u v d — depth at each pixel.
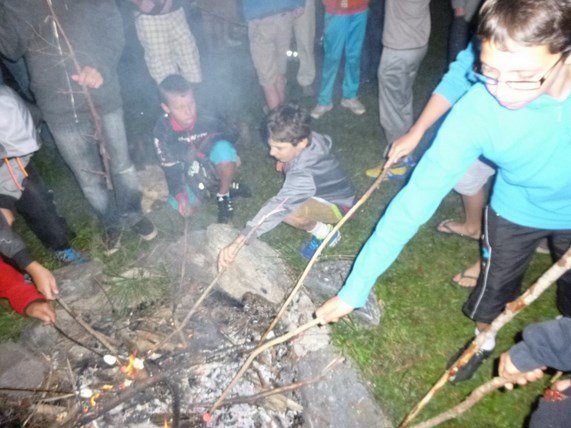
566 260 1.35
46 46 2.52
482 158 2.33
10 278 2.42
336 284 2.93
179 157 3.52
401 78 3.53
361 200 2.19
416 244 3.48
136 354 2.54
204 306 2.80
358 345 2.67
